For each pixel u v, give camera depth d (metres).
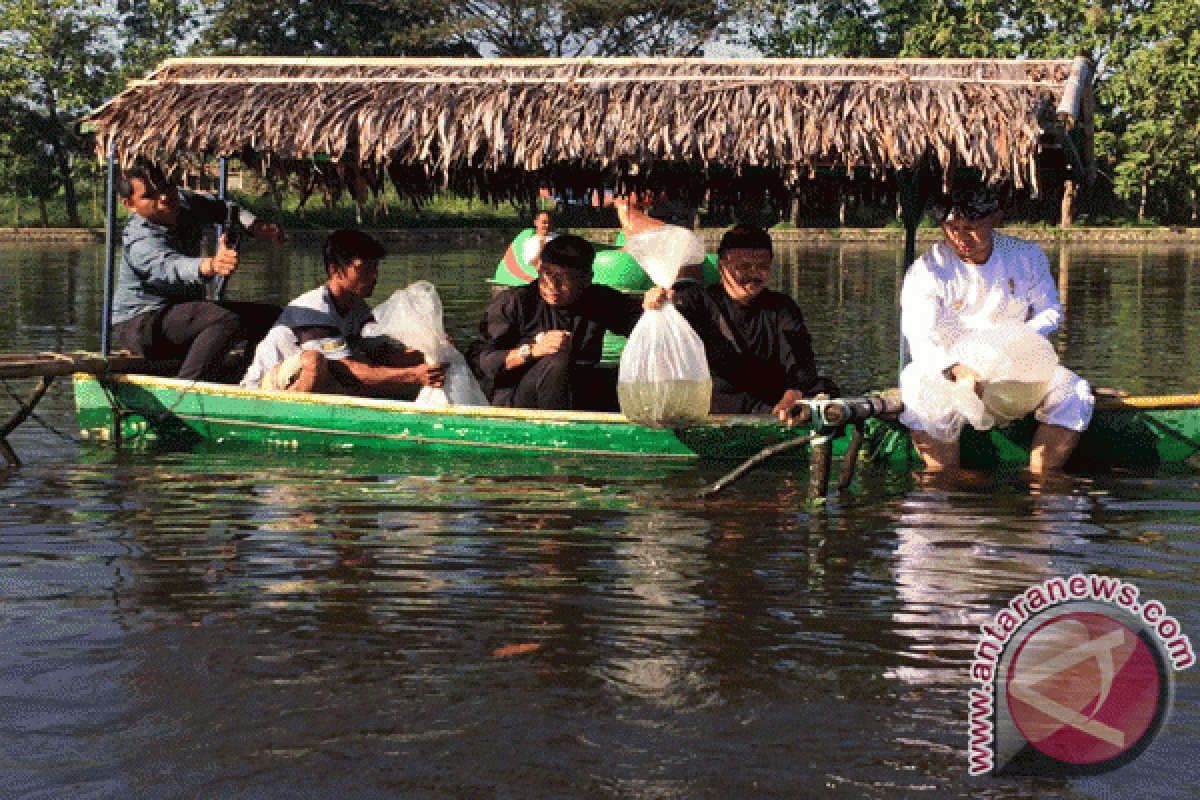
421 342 10.04
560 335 9.73
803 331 9.73
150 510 7.82
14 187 67.12
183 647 5.39
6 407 11.75
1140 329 19.75
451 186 11.77
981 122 8.96
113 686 4.99
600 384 10.30
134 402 10.35
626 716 4.73
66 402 12.03
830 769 4.34
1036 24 73.31
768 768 4.34
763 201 12.23
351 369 10.17
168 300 10.88
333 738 4.56
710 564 6.64
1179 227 69.50
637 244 9.21
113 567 6.55
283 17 75.75
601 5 67.88
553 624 5.69
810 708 4.80
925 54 73.38
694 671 5.16
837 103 9.27
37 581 6.30
